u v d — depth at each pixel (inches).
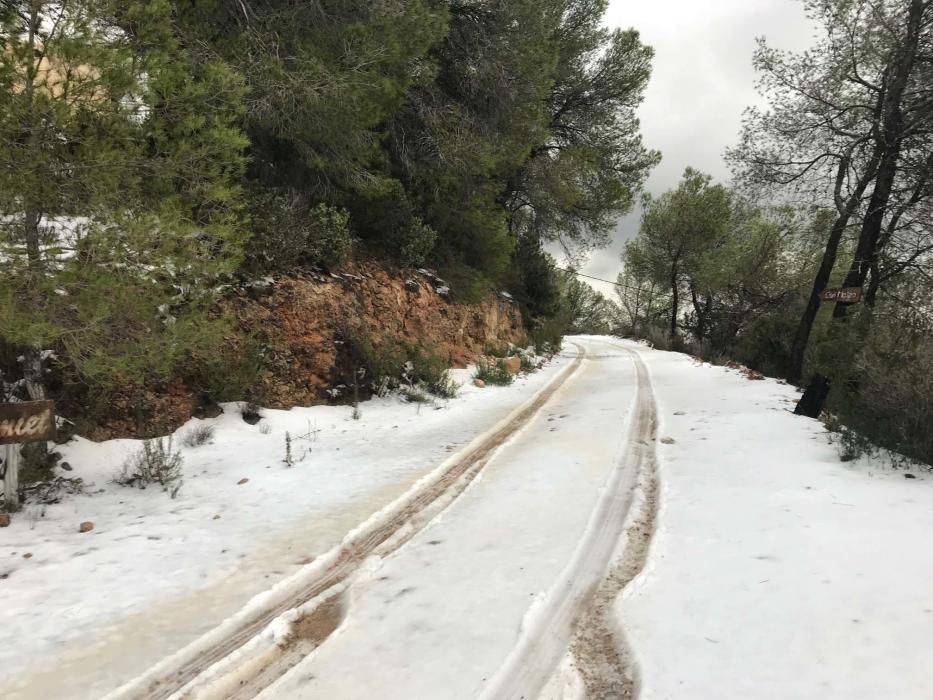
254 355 335.6
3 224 168.1
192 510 200.2
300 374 373.1
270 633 122.6
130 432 270.7
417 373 476.7
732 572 136.3
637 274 1496.1
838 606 116.1
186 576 149.9
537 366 732.0
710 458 244.7
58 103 167.9
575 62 784.3
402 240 516.1
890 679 92.0
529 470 245.6
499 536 172.9
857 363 265.6
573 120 842.8
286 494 219.3
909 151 343.6
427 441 312.0
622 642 112.0
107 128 183.8
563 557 154.0
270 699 100.7
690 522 172.2
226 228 205.8
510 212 856.9
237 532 180.7
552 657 110.9
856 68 392.5
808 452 245.1
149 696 103.0
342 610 134.5
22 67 169.2
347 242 432.5
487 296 703.7
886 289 397.4
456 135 515.5
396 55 376.8
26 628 123.9
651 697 93.0
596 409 389.7
